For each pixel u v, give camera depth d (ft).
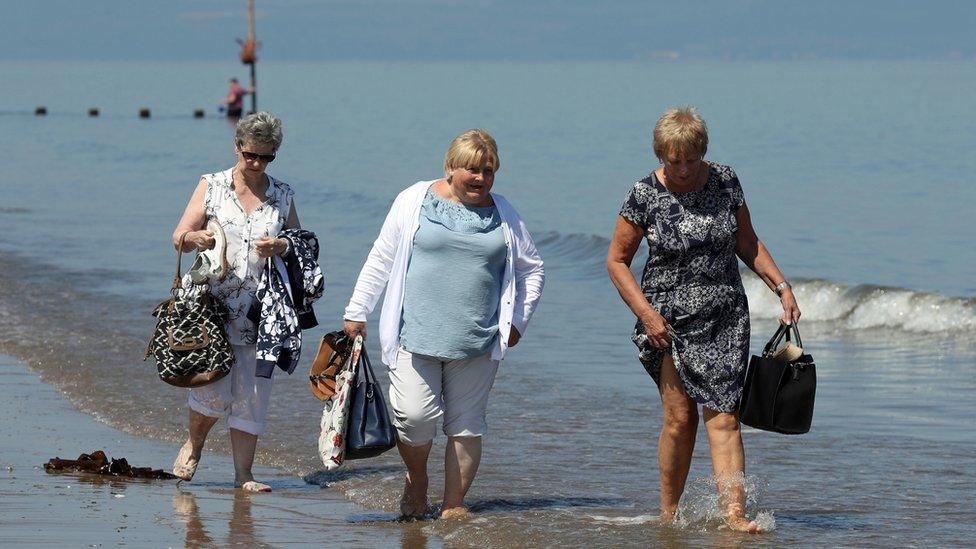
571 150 378.12
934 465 63.52
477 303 50.88
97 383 82.53
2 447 66.23
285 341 57.11
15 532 49.39
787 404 49.14
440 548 48.34
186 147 403.13
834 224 215.31
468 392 52.16
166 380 57.62
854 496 57.11
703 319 48.70
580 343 103.91
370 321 111.34
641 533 49.44
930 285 152.97
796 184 287.07
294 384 83.87
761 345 111.04
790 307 50.29
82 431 70.49
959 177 297.33
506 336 51.08
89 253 156.35
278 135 57.36
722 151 384.27
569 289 140.36
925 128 477.36
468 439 52.49
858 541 48.78
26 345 95.86
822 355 104.58
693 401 50.21
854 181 292.40
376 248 52.13
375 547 48.42
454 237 50.47
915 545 48.29
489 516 52.70
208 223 57.62
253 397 59.11
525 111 628.28
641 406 78.54
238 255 57.57
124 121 547.08
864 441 69.56
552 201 250.37
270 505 55.62
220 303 57.98
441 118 559.79
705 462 63.72
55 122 535.60
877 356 103.55
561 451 66.59
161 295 123.24
